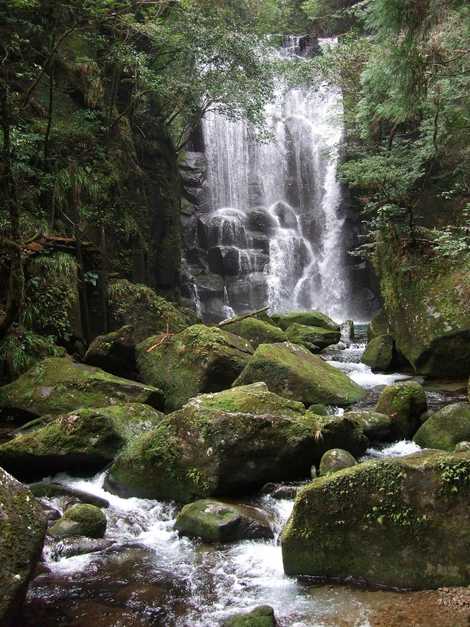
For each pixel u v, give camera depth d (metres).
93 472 5.93
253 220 22.97
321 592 3.60
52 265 9.54
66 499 5.17
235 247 21.72
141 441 5.57
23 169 8.92
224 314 20.02
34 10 9.76
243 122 21.81
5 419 7.41
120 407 6.68
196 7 15.45
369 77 9.27
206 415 5.31
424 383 9.46
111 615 3.48
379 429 6.57
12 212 6.31
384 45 7.87
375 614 3.29
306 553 3.82
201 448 5.17
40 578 3.92
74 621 3.42
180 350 8.54
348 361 11.73
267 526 4.55
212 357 8.16
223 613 3.46
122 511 5.04
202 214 22.17
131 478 5.43
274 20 24.09
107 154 13.27
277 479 5.43
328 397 7.88
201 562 4.12
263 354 8.09
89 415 5.96
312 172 23.92
